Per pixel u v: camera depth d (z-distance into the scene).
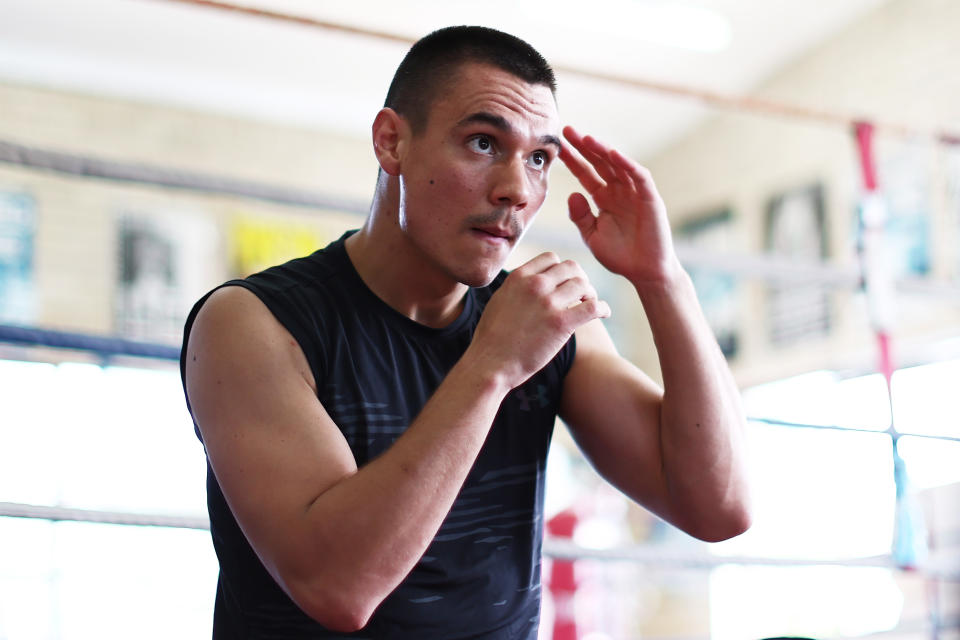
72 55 6.68
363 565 1.00
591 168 1.30
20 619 4.74
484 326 1.09
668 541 6.90
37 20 6.41
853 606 5.58
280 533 1.03
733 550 6.37
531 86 1.15
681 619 6.94
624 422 1.29
